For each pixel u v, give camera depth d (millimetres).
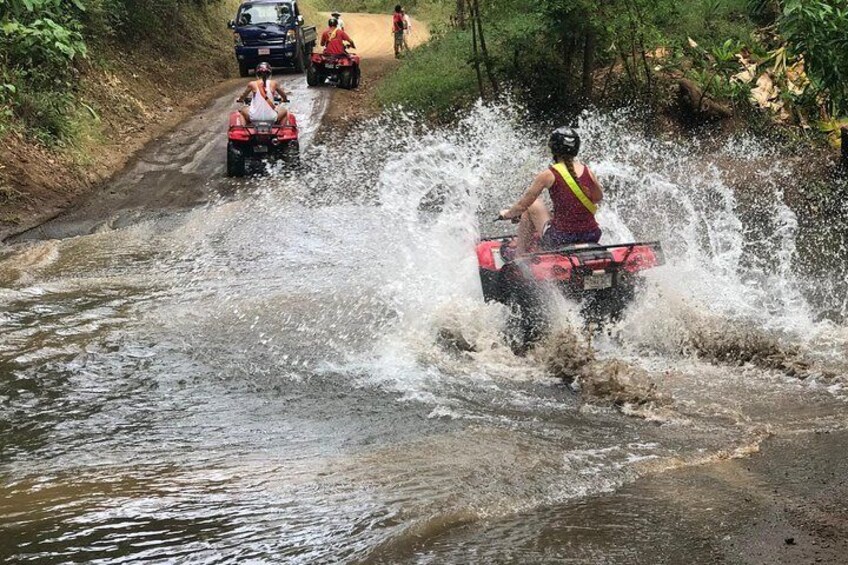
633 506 4223
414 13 45375
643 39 16312
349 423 5598
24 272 10039
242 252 10859
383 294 8594
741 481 4496
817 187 12992
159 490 4551
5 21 15586
